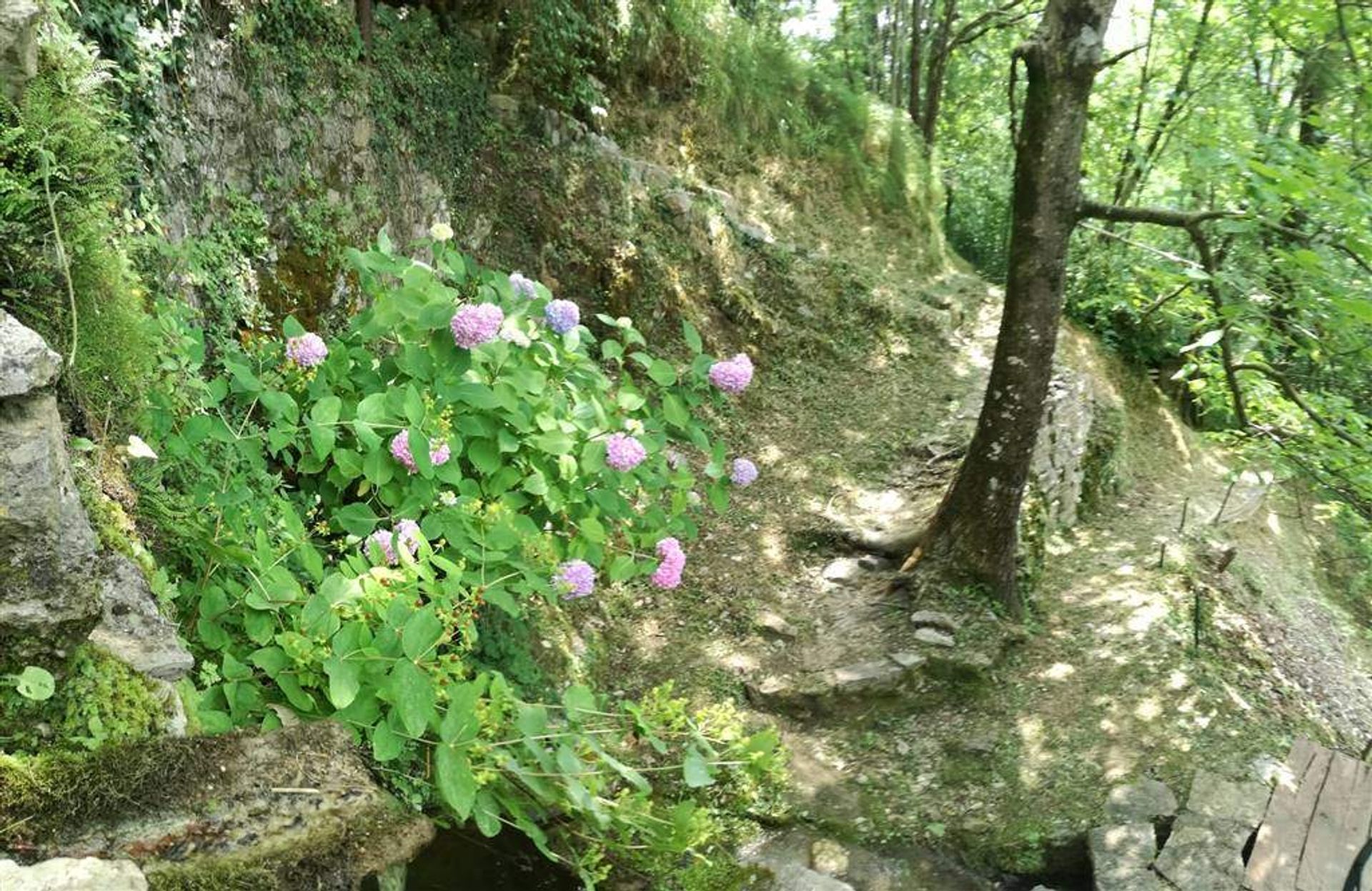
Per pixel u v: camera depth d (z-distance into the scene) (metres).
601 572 6.23
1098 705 6.21
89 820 1.79
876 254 12.52
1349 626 10.11
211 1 4.64
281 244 5.11
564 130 8.88
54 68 2.62
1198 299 7.45
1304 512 11.88
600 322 8.53
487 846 3.79
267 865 1.85
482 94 8.08
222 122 4.65
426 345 3.68
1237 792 5.50
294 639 2.58
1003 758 5.78
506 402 3.61
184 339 3.22
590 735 2.91
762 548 7.38
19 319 2.44
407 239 6.62
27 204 2.46
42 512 1.89
